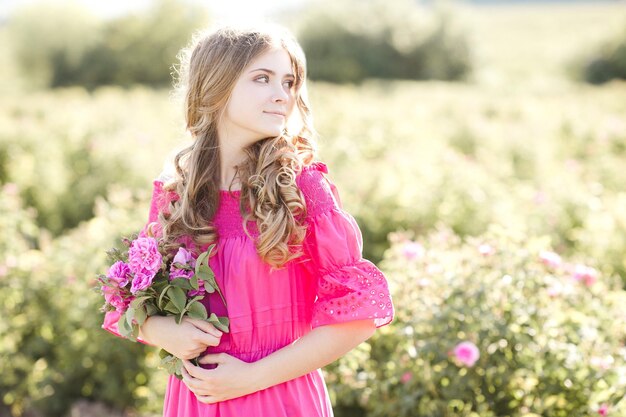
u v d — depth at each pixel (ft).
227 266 5.28
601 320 8.73
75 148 26.32
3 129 26.96
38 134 27.50
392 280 9.25
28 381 11.99
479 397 8.21
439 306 8.54
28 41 114.52
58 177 23.21
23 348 12.59
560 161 28.09
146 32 112.47
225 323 5.15
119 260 5.36
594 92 57.77
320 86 59.98
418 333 8.38
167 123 31.63
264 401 5.19
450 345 8.09
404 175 17.38
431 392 8.41
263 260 5.10
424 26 115.24
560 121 34.35
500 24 192.54
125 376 11.67
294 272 5.35
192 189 5.46
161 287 5.17
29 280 12.49
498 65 132.05
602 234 14.49
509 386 8.17
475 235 15.53
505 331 7.97
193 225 5.38
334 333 5.03
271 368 5.04
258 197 5.19
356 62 111.96
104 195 22.20
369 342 9.07
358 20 113.91
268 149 5.31
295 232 5.08
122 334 5.21
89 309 11.46
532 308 8.15
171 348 5.16
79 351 11.82
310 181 5.32
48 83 115.75
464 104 44.47
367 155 24.75
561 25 178.50
